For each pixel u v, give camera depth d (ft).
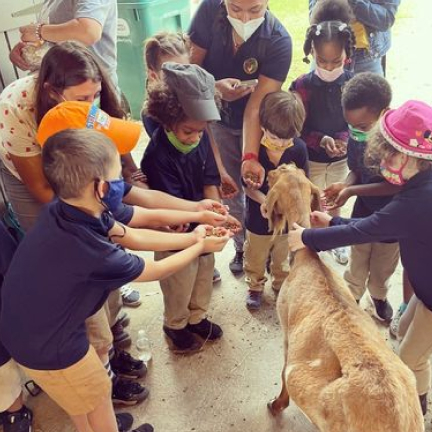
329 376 5.95
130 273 5.97
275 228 8.18
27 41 9.22
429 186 6.39
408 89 18.75
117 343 9.77
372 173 8.77
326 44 9.43
